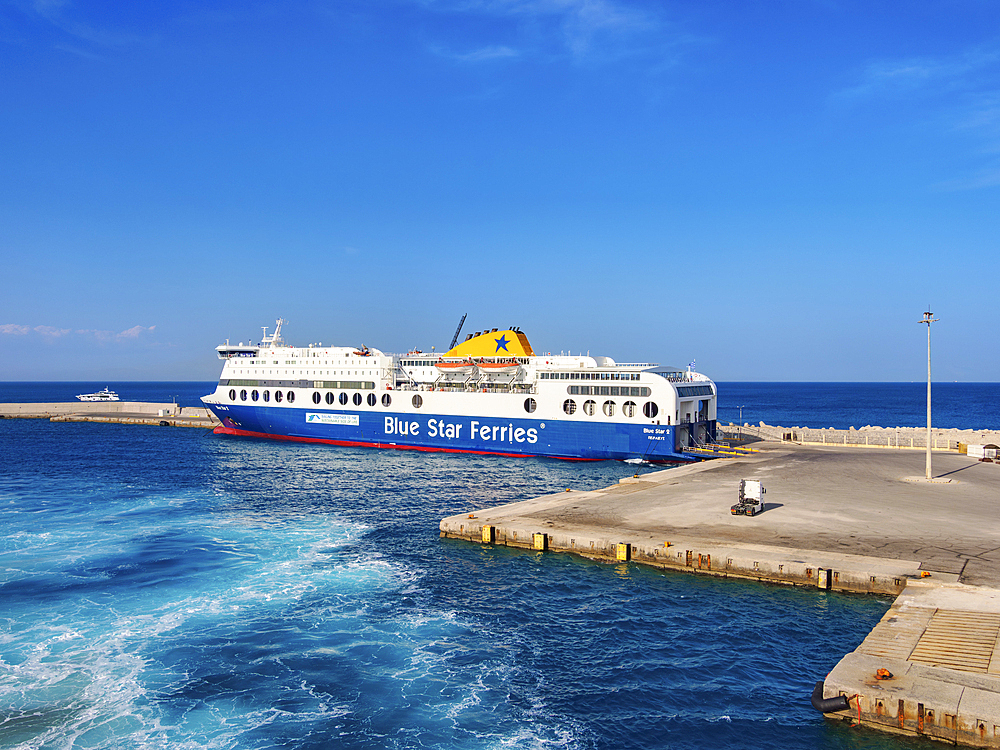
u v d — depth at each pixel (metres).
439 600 26.27
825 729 17.03
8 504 45.06
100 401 146.12
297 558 32.03
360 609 25.42
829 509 35.41
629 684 19.62
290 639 22.77
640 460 59.88
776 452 60.72
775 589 26.19
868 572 24.91
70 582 28.56
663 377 58.31
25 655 21.62
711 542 29.52
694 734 17.08
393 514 41.50
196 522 39.59
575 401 62.28
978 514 34.09
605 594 26.45
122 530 37.59
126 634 23.20
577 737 17.03
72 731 17.34
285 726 17.59
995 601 21.41
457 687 19.55
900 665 17.42
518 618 24.39
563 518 34.97
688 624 23.48
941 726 15.48
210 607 25.69
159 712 18.25
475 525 34.50
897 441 67.06
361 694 19.19
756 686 19.36
